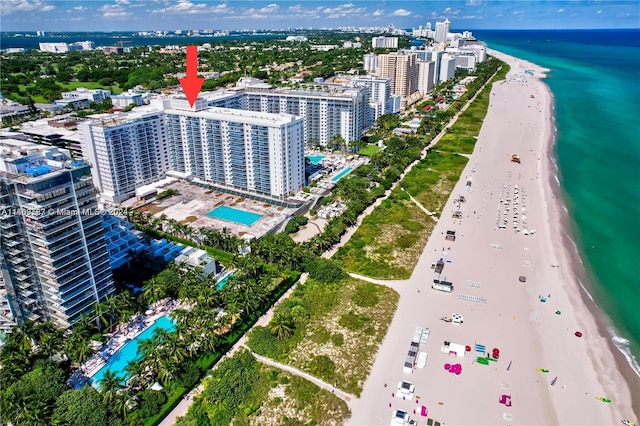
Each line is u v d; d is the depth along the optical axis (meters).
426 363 137.12
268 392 126.19
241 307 151.00
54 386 121.56
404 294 169.75
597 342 148.88
